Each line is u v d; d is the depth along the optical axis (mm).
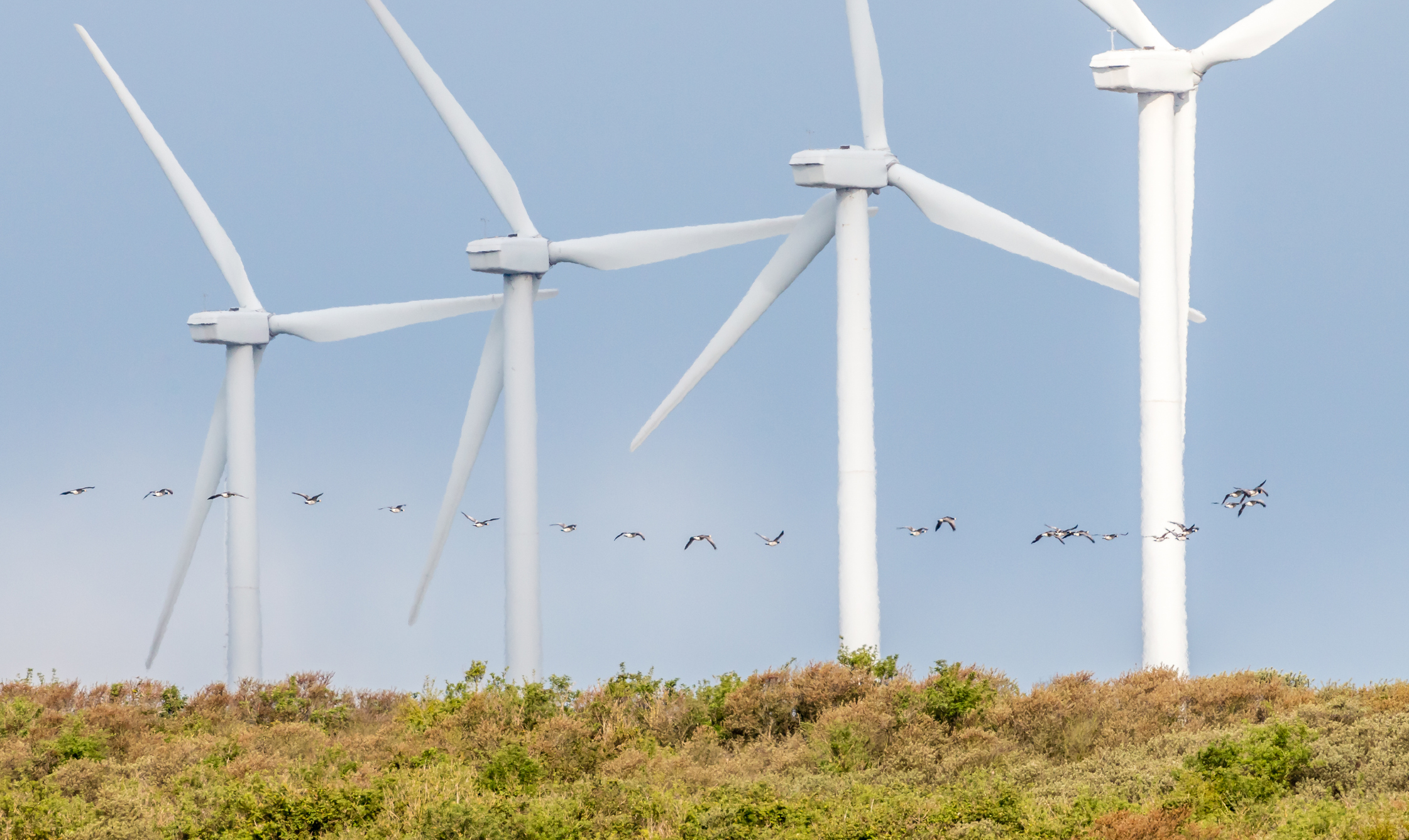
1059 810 79500
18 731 111312
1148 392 146250
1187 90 146625
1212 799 78500
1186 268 149250
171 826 85562
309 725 116750
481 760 101312
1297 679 107312
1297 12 143000
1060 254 152250
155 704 131250
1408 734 85438
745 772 97688
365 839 83812
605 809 86750
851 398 155000
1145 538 145250
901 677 109438
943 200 153875
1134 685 108562
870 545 154250
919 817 80500
